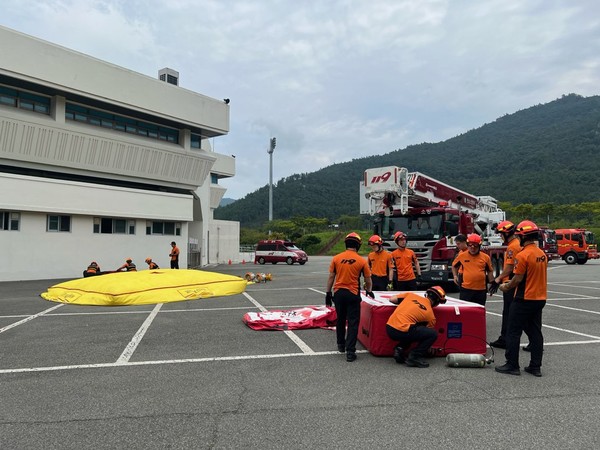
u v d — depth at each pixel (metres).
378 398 4.82
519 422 4.17
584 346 7.25
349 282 6.46
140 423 4.16
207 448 3.64
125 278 13.64
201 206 33.25
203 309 11.34
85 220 22.14
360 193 15.45
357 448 3.63
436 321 6.57
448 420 4.21
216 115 28.20
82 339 7.79
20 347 7.21
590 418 4.26
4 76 18.61
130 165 24.14
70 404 4.66
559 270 27.25
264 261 37.75
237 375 5.66
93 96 21.52
